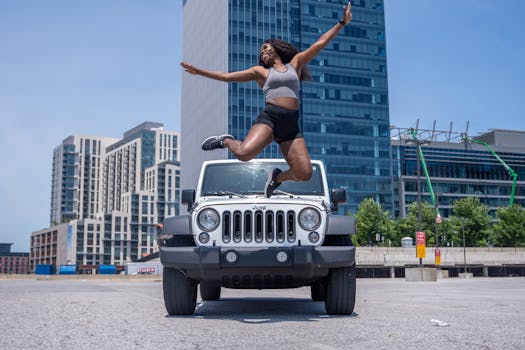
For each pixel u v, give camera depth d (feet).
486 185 402.72
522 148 419.74
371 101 357.82
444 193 388.16
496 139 428.15
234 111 316.19
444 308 22.08
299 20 349.00
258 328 14.60
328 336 12.97
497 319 16.98
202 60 372.38
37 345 11.92
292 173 16.85
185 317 18.02
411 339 12.45
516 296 33.65
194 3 399.85
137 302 25.45
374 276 183.62
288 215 17.52
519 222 249.34
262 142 15.93
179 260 17.30
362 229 254.27
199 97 371.76
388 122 359.25
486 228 255.09
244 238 17.28
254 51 328.70
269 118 16.05
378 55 365.40
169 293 18.39
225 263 17.04
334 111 348.38
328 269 18.22
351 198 341.62
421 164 386.32
